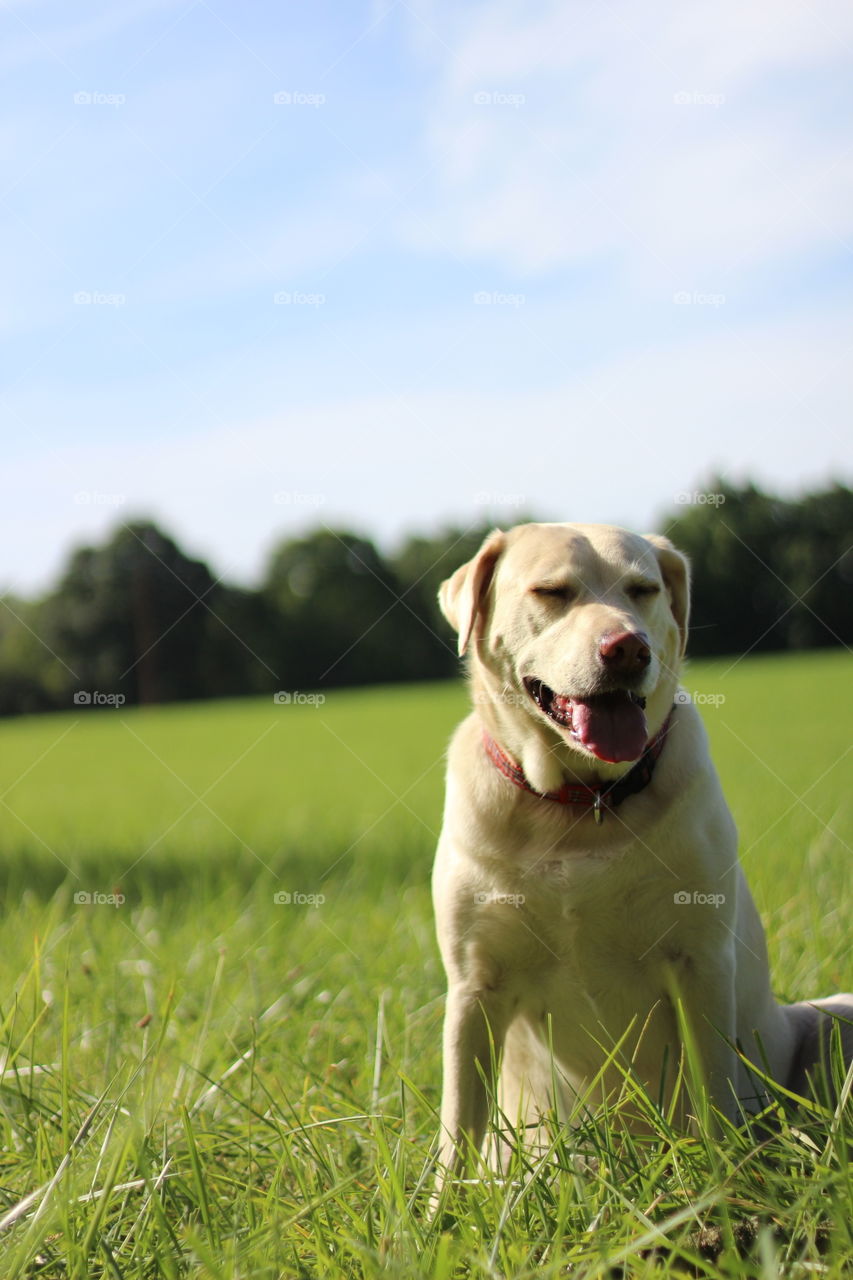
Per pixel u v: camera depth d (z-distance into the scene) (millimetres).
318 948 4902
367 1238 2166
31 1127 2723
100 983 4246
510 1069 3420
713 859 3025
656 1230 1877
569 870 3010
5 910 6570
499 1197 2270
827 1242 1995
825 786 9797
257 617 39094
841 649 31234
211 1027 3732
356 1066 3520
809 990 3896
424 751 19875
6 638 41062
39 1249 2168
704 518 20203
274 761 22047
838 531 19422
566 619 3109
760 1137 2961
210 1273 2014
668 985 3055
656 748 3064
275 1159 2744
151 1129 2596
